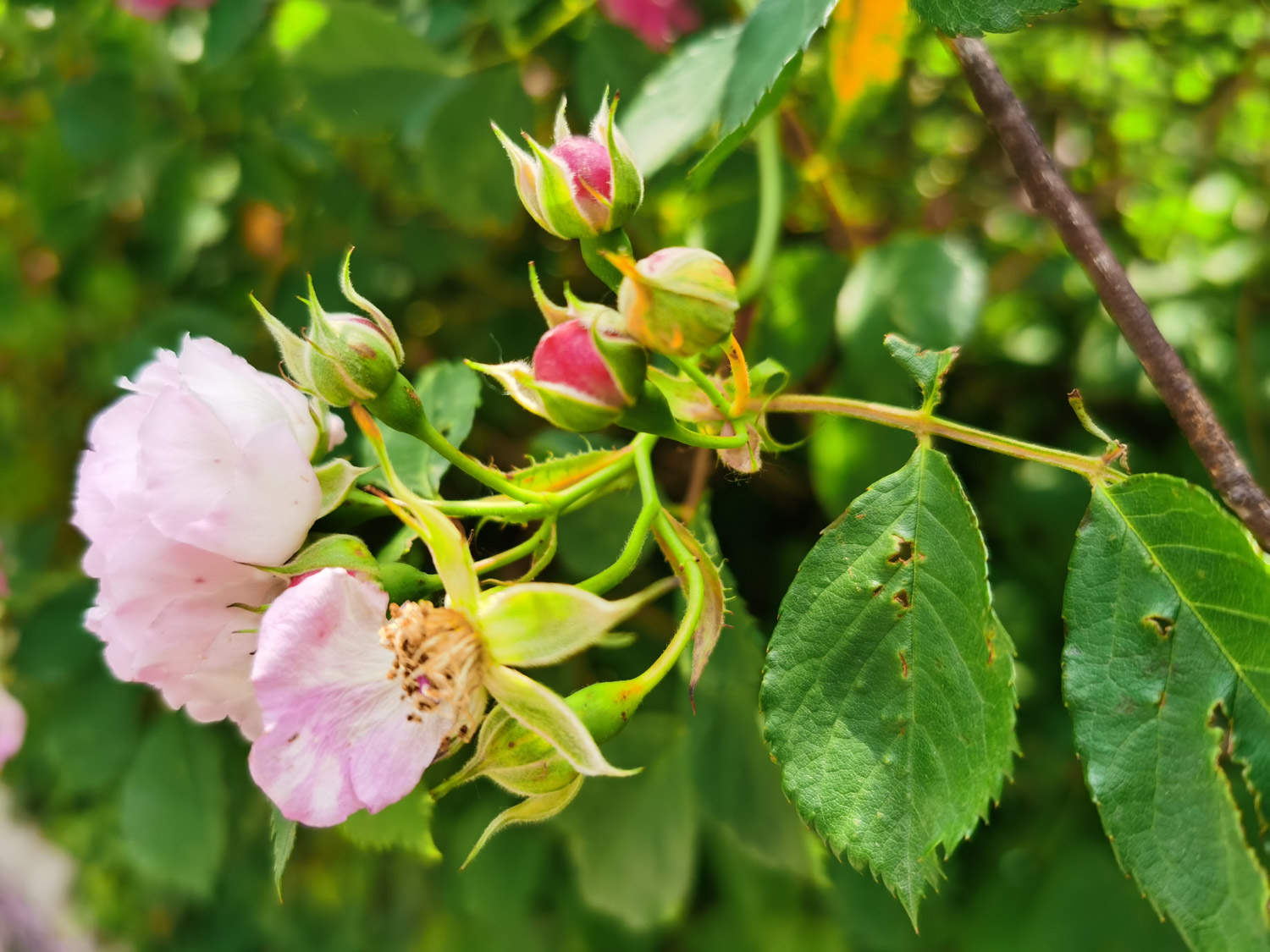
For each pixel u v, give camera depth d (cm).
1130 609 11
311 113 22
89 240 30
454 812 25
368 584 12
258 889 34
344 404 12
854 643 12
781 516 24
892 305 19
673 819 22
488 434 25
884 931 23
